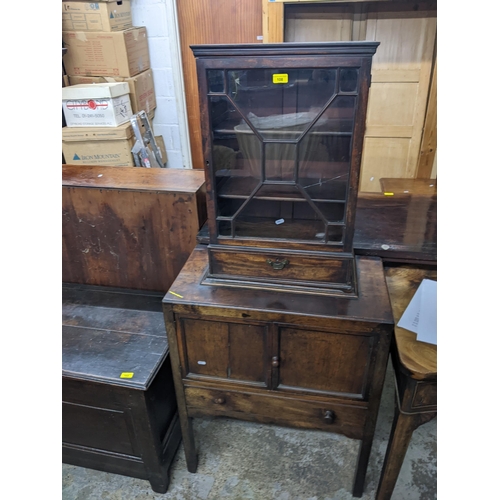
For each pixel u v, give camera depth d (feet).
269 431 5.30
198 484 4.68
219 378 4.07
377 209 5.25
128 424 4.29
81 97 6.73
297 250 3.70
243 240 3.78
